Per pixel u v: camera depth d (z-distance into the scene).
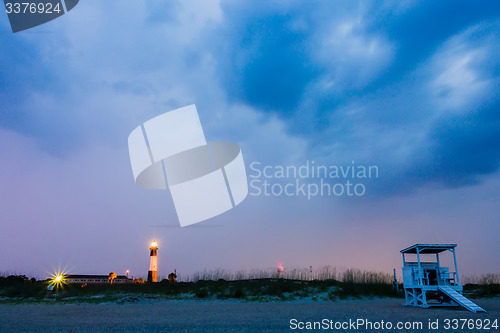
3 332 12.26
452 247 23.58
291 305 24.53
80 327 13.51
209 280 36.91
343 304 25.30
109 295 30.89
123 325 14.11
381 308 21.98
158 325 14.16
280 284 32.91
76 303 25.52
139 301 26.33
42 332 12.26
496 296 32.78
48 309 21.11
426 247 23.25
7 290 33.25
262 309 21.38
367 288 32.81
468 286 41.78
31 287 35.19
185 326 13.92
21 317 16.83
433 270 24.27
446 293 21.58
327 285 33.84
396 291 33.41
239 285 33.09
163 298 28.53
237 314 18.42
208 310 20.69
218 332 12.55
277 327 13.83
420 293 24.36
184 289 33.31
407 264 24.56
